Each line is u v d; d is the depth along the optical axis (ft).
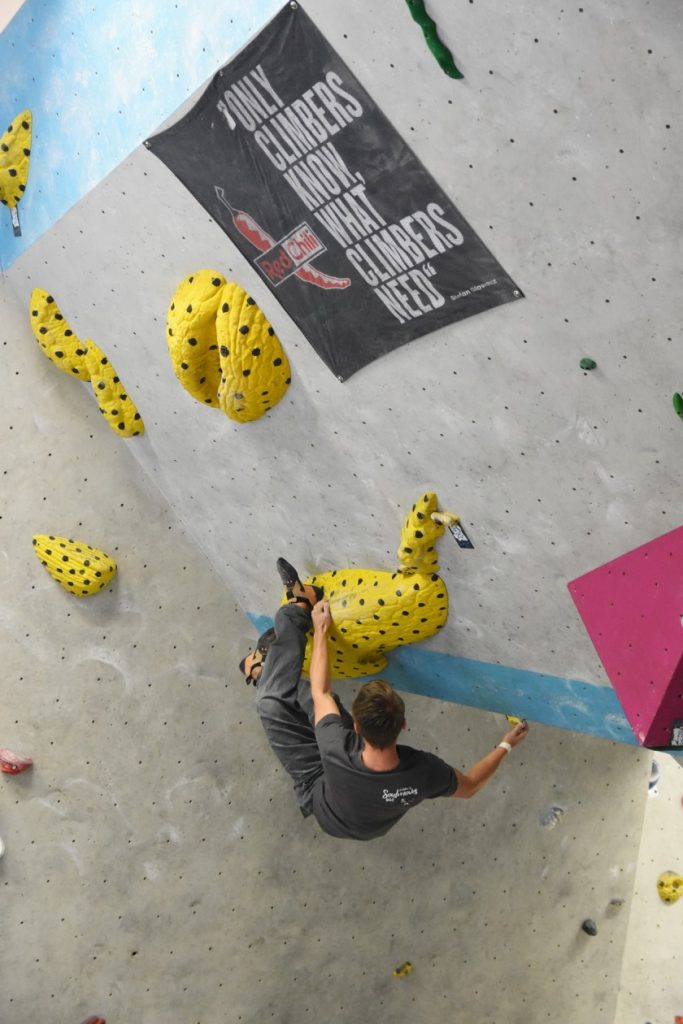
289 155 9.83
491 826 20.16
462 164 8.82
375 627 14.15
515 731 14.03
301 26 8.77
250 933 17.33
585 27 7.44
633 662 11.31
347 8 8.40
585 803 21.44
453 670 15.08
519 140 8.35
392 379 11.21
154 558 16.03
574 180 8.27
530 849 20.88
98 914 15.79
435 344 10.45
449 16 7.93
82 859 15.57
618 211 8.22
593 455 10.16
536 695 14.10
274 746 13.89
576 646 12.48
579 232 8.55
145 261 12.17
